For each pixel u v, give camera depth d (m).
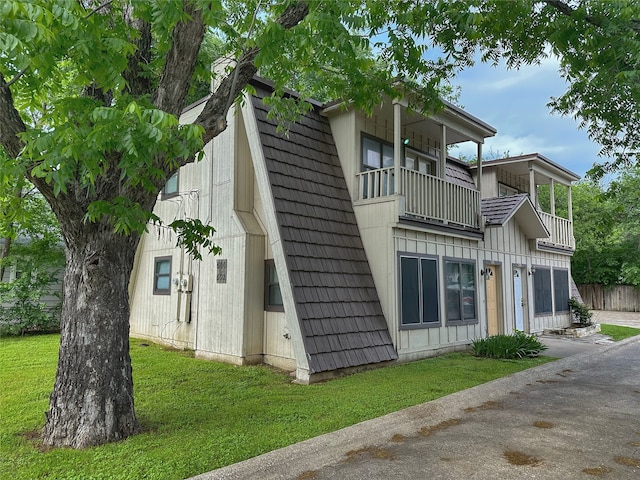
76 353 4.15
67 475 3.38
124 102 4.03
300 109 7.27
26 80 4.39
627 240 24.52
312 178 8.60
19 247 11.98
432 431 4.72
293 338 6.95
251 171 9.04
